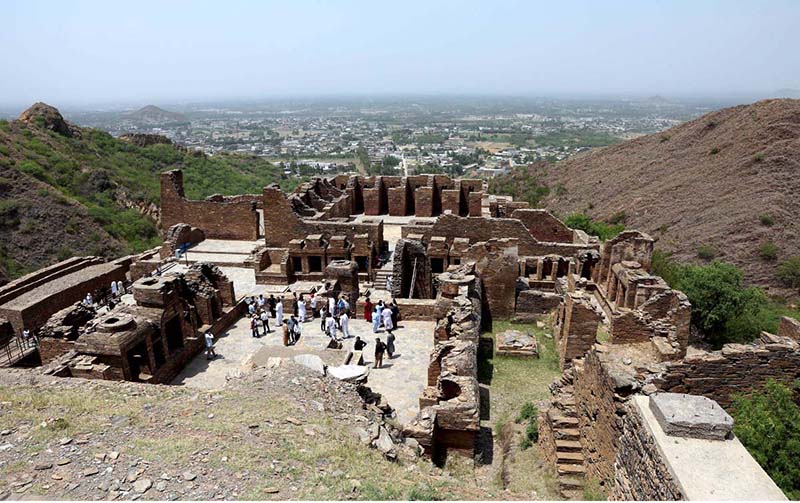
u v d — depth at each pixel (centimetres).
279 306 2350
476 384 1517
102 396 1214
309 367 1373
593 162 9862
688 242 5784
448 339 1872
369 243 3017
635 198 7531
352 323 2405
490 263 2650
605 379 1192
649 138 9506
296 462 921
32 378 1336
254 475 868
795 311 4319
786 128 6650
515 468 1402
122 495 798
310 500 814
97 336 1612
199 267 2348
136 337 1669
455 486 995
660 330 1873
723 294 2805
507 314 2709
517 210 3688
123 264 3397
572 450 1355
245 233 3856
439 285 2272
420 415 1339
